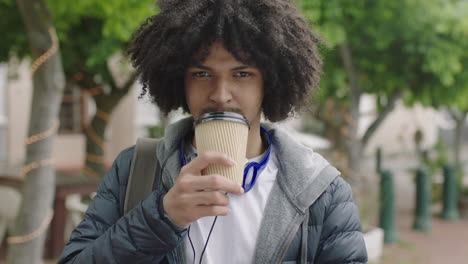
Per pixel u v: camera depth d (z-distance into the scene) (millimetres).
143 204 1062
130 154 1371
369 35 5223
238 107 1132
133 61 1371
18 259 3328
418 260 5926
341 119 7242
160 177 1289
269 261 1167
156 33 1251
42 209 3340
